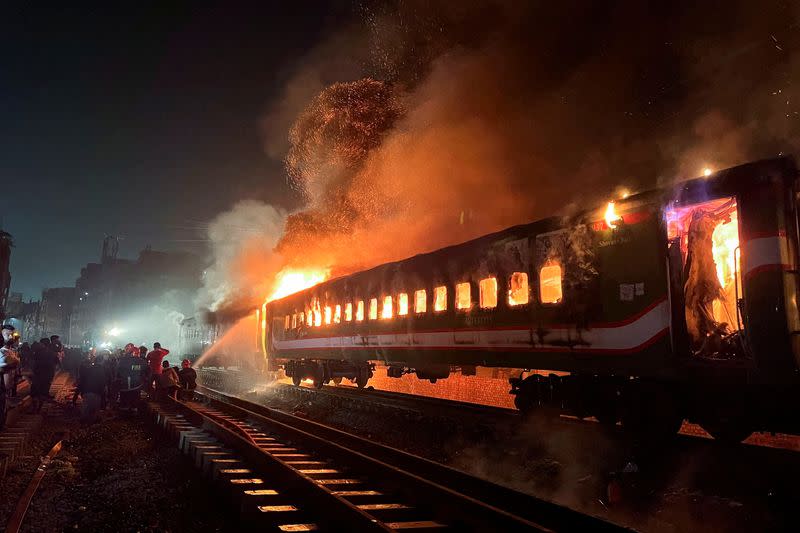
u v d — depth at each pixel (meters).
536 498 5.78
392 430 12.41
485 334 11.40
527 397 10.70
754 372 6.98
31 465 9.36
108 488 7.87
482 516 5.27
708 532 5.95
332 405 16.30
